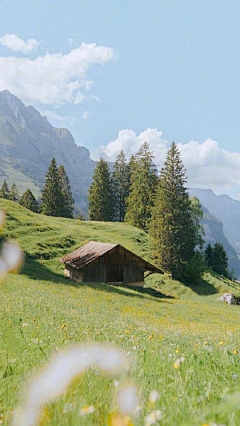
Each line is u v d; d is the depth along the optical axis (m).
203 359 4.78
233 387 3.13
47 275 48.59
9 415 2.48
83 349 5.10
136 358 4.54
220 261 105.25
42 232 73.25
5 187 142.62
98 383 3.36
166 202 75.75
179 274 71.75
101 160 109.12
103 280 50.56
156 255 73.94
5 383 3.32
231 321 31.59
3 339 6.12
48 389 3.02
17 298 19.27
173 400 2.82
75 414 2.38
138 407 2.45
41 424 2.38
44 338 6.44
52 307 17.31
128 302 34.59
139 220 98.06
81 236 76.50
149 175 99.00
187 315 31.95
